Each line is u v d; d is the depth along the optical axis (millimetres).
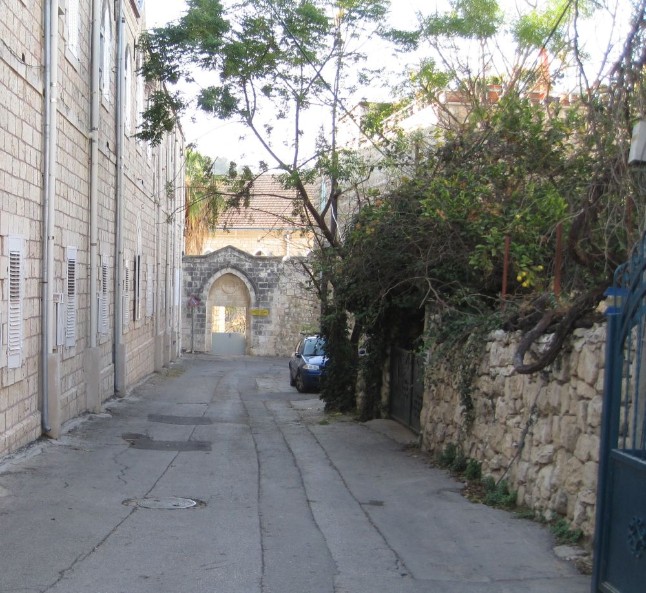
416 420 14531
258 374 34219
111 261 19219
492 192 11828
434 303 12703
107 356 19000
